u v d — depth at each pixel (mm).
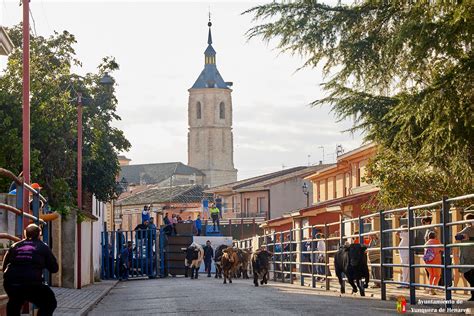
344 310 19391
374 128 26859
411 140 25203
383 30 25594
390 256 28531
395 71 25062
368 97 26703
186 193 132750
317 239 31562
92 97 46000
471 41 21062
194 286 36188
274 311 19422
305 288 32438
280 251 41594
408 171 28828
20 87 36312
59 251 33656
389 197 29172
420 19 21688
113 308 23312
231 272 40312
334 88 26844
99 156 43719
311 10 25844
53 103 37812
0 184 30109
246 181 115688
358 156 64938
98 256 49031
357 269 25547
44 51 44094
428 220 24219
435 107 21625
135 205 136000
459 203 25625
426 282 26641
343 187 70750
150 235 54906
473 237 20188
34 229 14000
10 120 35219
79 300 25859
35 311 18250
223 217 117812
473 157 22672
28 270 13641
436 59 22406
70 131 38188
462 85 21406
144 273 54625
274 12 25828
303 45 25812
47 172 38188
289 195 107625
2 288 16156
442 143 22188
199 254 50188
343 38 25859
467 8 20047
